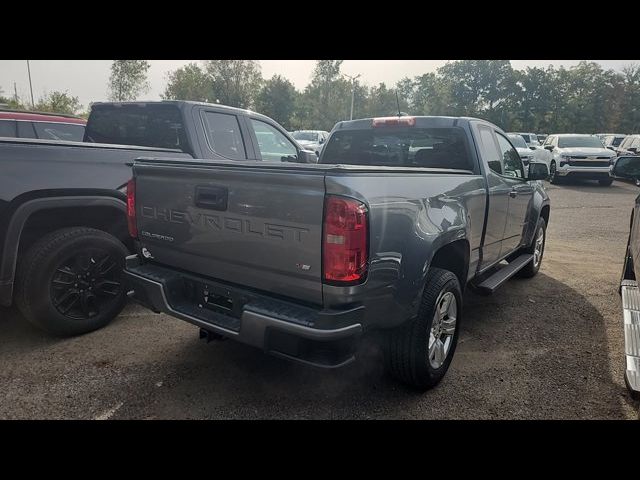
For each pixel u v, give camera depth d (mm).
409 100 77938
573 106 68562
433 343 3174
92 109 5574
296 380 3289
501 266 4934
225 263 2785
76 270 3869
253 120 5641
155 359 3551
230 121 5332
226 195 2684
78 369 3367
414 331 2957
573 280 5871
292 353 2438
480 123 4297
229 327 2697
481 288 4086
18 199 3457
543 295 5281
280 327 2398
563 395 3180
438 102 71250
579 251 7520
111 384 3180
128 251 4168
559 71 71375
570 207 12367
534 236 5551
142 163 3211
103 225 4270
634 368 2744
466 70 68562
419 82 77625
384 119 4434
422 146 4281
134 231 3342
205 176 2775
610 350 3879
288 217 2436
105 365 3438
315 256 2367
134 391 3104
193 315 2885
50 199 3621
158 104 4992
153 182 3125
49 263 3662
